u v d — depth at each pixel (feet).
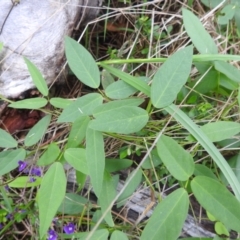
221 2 1.33
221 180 1.11
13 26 1.18
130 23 1.45
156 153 1.07
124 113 0.93
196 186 0.88
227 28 1.33
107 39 1.47
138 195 1.14
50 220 0.86
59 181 0.90
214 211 0.86
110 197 0.96
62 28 1.22
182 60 0.97
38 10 1.19
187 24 1.11
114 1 1.47
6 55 1.19
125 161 1.07
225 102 1.18
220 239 0.97
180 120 0.99
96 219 1.04
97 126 0.92
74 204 1.07
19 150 1.02
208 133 0.99
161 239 0.84
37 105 1.06
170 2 1.46
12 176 1.21
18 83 1.22
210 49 1.11
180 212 0.85
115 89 1.05
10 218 1.14
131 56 1.40
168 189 1.13
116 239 0.92
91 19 1.40
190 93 1.20
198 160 1.12
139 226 1.10
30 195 1.16
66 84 1.32
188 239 1.01
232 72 1.09
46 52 1.21
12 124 1.25
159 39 1.38
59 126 1.22
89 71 1.04
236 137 1.11
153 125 1.13
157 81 0.97
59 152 0.97
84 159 0.94
